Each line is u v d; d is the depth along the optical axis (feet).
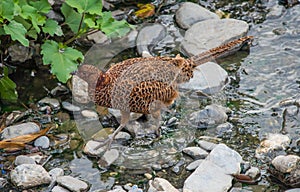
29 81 27.76
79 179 23.15
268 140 24.36
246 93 27.02
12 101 26.76
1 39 27.35
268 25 30.81
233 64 28.68
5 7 24.29
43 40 27.71
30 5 26.22
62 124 25.68
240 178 22.79
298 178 22.36
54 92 27.07
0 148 24.38
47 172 23.03
